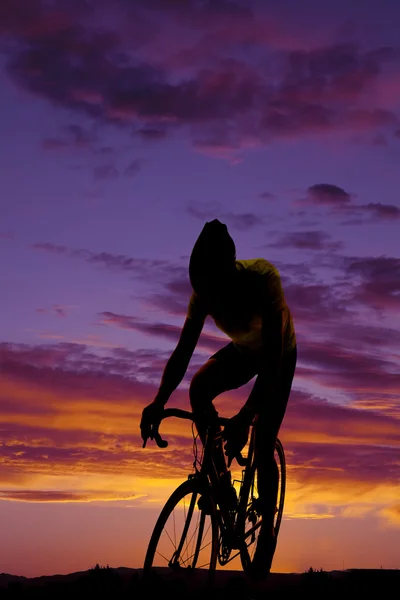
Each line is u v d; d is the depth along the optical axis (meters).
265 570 4.91
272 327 4.59
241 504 4.70
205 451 4.41
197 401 4.70
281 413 4.98
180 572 4.18
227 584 4.68
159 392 4.61
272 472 4.93
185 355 4.71
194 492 4.29
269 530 4.90
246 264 4.71
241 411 4.45
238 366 4.91
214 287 4.57
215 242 4.52
